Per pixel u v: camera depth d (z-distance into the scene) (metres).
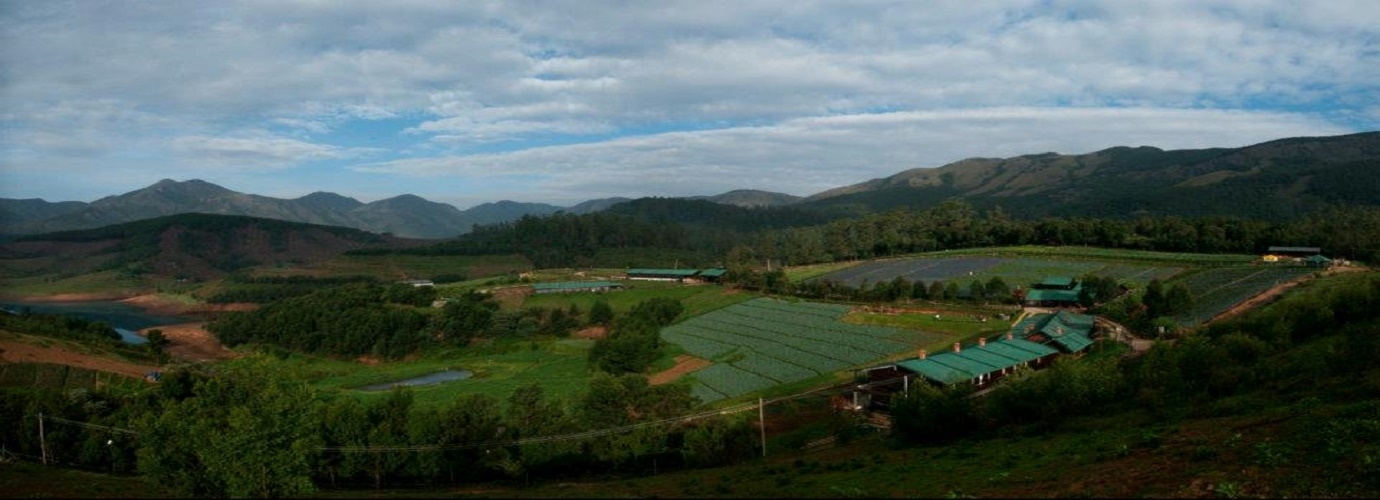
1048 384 51.91
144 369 123.50
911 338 110.88
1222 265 145.88
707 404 85.38
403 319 159.00
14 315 153.75
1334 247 150.62
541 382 111.62
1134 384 53.22
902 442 54.19
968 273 167.00
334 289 194.75
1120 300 115.31
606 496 38.59
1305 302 66.75
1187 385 50.91
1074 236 197.75
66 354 117.88
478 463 59.12
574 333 158.88
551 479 59.09
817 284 158.25
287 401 38.25
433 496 42.56
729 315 149.62
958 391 55.91
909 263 195.75
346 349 155.12
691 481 45.19
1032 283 147.25
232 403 38.66
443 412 62.81
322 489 56.88
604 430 60.88
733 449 57.69
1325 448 26.42
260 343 169.88
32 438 67.25
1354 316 61.59
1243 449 28.72
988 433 50.31
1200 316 100.19
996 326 111.19
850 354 105.00
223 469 35.62
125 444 62.38
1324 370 45.03
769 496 34.81
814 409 77.00
